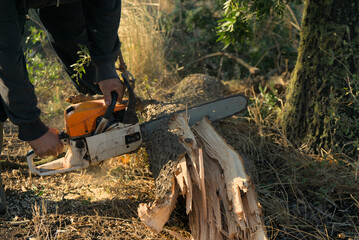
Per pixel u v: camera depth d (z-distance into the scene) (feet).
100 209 8.20
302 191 8.85
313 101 9.45
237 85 14.28
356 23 8.64
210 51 17.48
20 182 9.10
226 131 11.09
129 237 7.36
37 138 6.64
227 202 7.03
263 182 9.27
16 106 6.21
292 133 10.05
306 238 7.50
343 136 9.21
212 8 17.56
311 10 8.95
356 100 8.57
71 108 7.26
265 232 6.53
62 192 8.80
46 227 7.59
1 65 5.82
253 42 15.94
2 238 7.29
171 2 19.12
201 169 6.71
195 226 7.09
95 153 7.52
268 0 8.63
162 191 6.97
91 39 7.20
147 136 8.61
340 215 8.09
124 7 15.12
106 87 7.29
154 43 15.39
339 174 8.89
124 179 9.23
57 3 6.53
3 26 5.56
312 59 9.23
